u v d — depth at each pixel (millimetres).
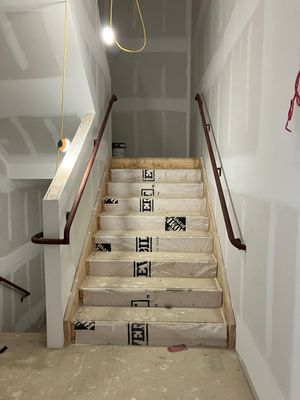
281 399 1362
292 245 1270
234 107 2223
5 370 1903
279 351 1391
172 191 3461
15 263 3496
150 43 4750
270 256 1513
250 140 1836
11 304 3410
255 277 1737
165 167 3844
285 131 1333
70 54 2389
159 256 2771
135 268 2670
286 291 1326
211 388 1763
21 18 2156
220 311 2375
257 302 1696
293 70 1265
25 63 2438
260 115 1662
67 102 2766
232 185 2260
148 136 4902
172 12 4699
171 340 2184
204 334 2168
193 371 1909
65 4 2111
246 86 1929
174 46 4746
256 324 1708
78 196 2270
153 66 4785
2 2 2068
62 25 2201
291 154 1274
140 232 3033
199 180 3643
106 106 3645
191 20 4652
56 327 2145
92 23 2854
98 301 2453
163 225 3098
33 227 3912
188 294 2426
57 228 2061
